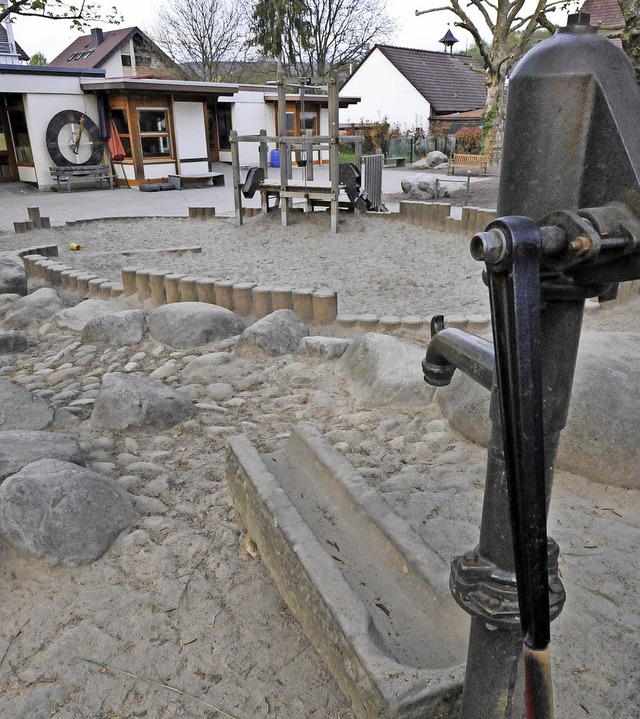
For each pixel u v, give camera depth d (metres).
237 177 10.86
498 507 1.09
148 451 3.23
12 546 2.37
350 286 6.97
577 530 2.50
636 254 0.78
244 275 7.61
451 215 11.38
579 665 1.90
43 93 18.38
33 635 2.08
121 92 18.73
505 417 0.84
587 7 21.64
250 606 2.17
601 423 2.78
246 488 2.33
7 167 19.75
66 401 3.93
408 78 34.22
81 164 19.36
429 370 1.32
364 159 11.59
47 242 10.04
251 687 1.87
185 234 10.62
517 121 0.91
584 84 0.83
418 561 1.92
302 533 1.98
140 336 4.89
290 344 4.52
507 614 1.08
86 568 2.36
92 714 1.81
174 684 1.89
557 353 0.96
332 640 1.69
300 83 10.41
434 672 1.51
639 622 2.06
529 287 0.79
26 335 5.31
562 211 0.81
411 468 3.01
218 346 4.64
